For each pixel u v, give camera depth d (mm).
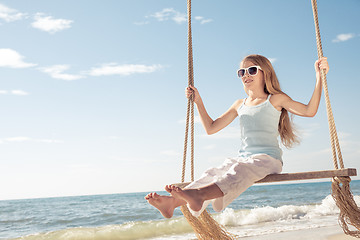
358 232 2135
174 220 7402
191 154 2586
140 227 6758
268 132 2312
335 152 2158
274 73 2436
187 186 2098
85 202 22141
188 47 2730
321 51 2361
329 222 6398
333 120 2207
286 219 7801
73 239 6234
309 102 2285
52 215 13641
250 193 23672
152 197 1952
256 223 7320
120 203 19859
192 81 2693
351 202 2068
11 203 24656
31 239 6453
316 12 2447
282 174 2064
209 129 2650
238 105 2580
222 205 1904
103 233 6488
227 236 2551
